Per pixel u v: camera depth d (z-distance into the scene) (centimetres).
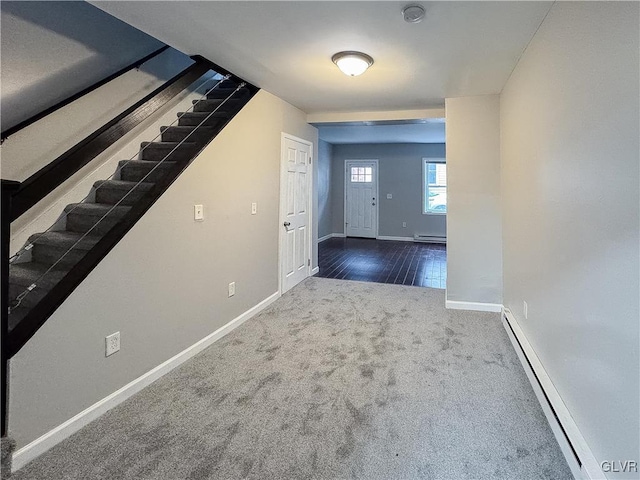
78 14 282
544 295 222
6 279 160
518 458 170
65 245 234
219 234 310
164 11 206
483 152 379
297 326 339
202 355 280
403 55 269
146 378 235
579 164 165
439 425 194
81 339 193
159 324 246
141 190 270
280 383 238
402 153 903
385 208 926
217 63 290
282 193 423
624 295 125
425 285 488
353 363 265
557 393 196
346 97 390
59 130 270
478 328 333
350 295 439
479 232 384
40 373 174
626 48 123
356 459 170
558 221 195
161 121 354
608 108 137
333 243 865
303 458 170
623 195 126
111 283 211
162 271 248
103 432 189
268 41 246
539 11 204
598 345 146
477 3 196
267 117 381
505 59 277
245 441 182
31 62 252
